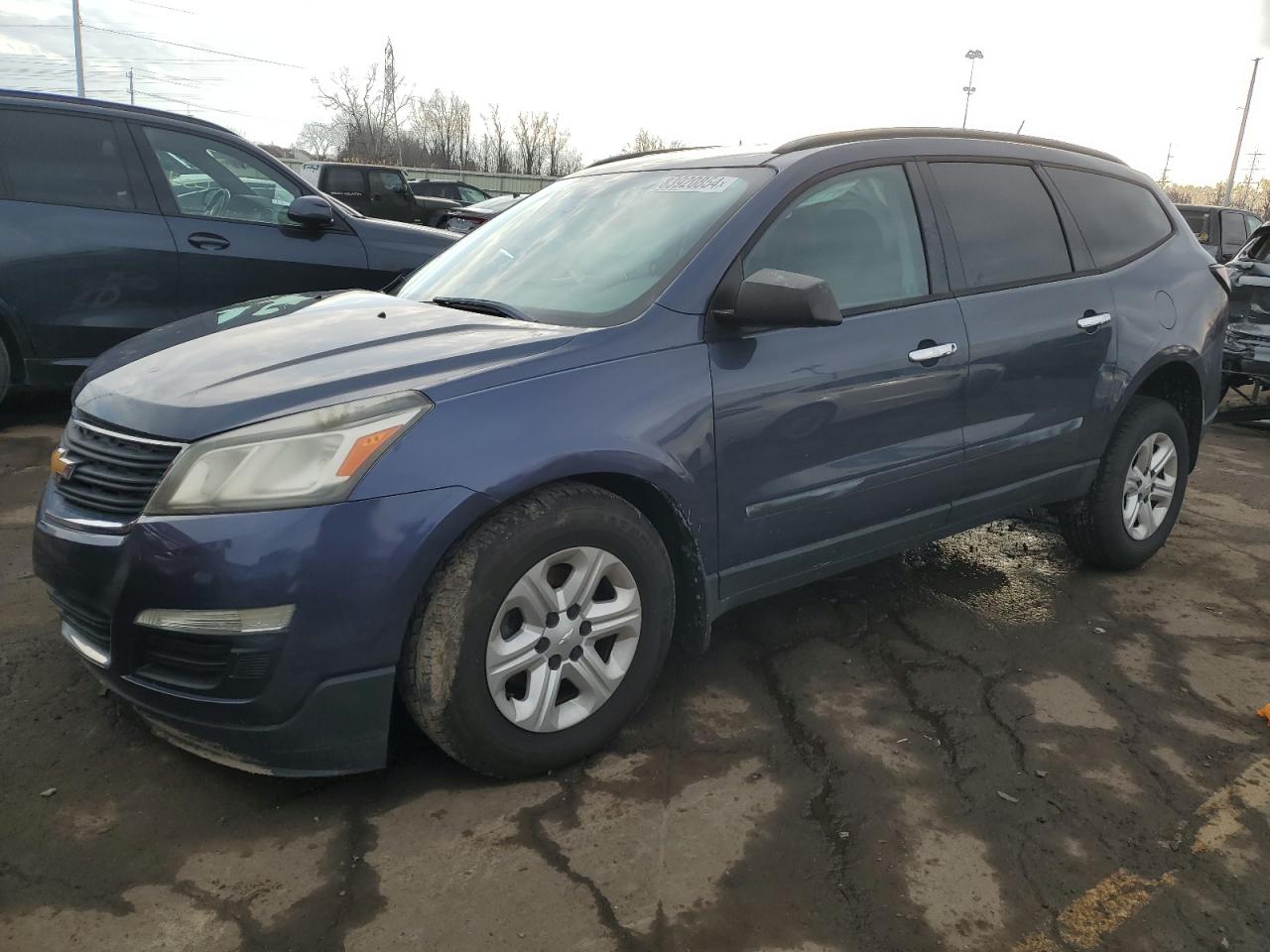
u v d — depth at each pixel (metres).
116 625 2.23
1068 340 3.57
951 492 3.33
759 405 2.74
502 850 2.21
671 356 2.60
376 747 2.29
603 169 3.66
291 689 2.16
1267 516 5.23
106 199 5.20
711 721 2.81
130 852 2.16
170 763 2.49
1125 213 4.05
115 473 2.32
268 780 2.44
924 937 2.00
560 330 2.61
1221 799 2.53
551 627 2.43
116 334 5.28
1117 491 3.94
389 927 1.96
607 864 2.17
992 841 2.32
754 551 2.85
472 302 2.99
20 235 4.95
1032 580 4.07
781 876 2.16
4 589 3.41
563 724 2.49
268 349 2.59
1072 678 3.19
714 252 2.76
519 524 2.31
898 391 3.05
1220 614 3.78
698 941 1.96
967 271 3.35
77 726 2.63
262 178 5.72
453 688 2.26
